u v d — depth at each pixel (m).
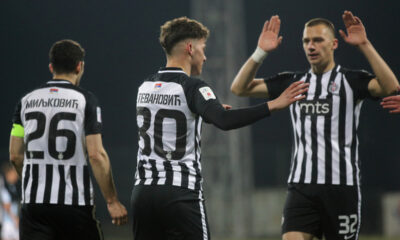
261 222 52.88
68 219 13.96
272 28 16.06
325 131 15.89
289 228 16.05
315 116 16.03
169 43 13.95
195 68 14.27
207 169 51.75
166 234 13.45
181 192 13.24
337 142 15.87
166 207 13.23
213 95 13.14
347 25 15.42
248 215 51.56
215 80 51.22
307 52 16.16
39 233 14.02
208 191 51.69
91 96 14.26
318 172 15.85
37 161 14.02
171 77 13.70
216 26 51.62
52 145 13.95
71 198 13.89
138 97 14.15
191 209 13.26
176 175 13.31
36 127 14.05
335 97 15.92
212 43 51.53
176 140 13.41
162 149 13.45
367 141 77.56
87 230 14.23
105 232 56.12
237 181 51.16
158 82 13.78
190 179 13.39
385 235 54.06
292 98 12.62
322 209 15.88
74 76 14.57
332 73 16.14
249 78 16.45
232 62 50.97
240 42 51.66
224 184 51.78
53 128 13.98
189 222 13.23
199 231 13.30
